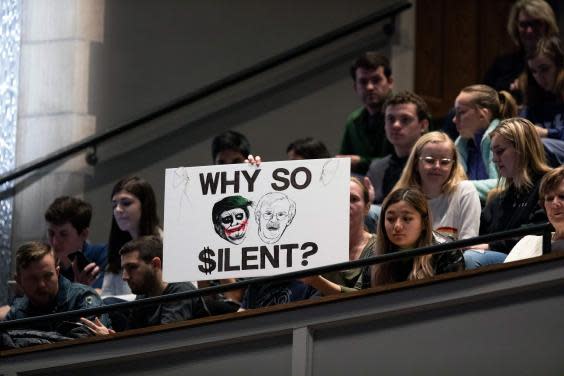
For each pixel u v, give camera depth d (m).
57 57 16.48
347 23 16.45
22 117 16.47
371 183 14.27
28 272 12.31
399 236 11.21
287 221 11.05
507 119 12.56
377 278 11.23
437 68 17.45
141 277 12.10
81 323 12.23
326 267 10.77
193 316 12.04
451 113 14.55
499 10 17.75
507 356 10.26
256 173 11.17
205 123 16.36
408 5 16.34
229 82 16.12
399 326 10.57
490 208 12.55
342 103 16.23
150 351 11.15
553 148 13.23
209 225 11.20
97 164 16.28
